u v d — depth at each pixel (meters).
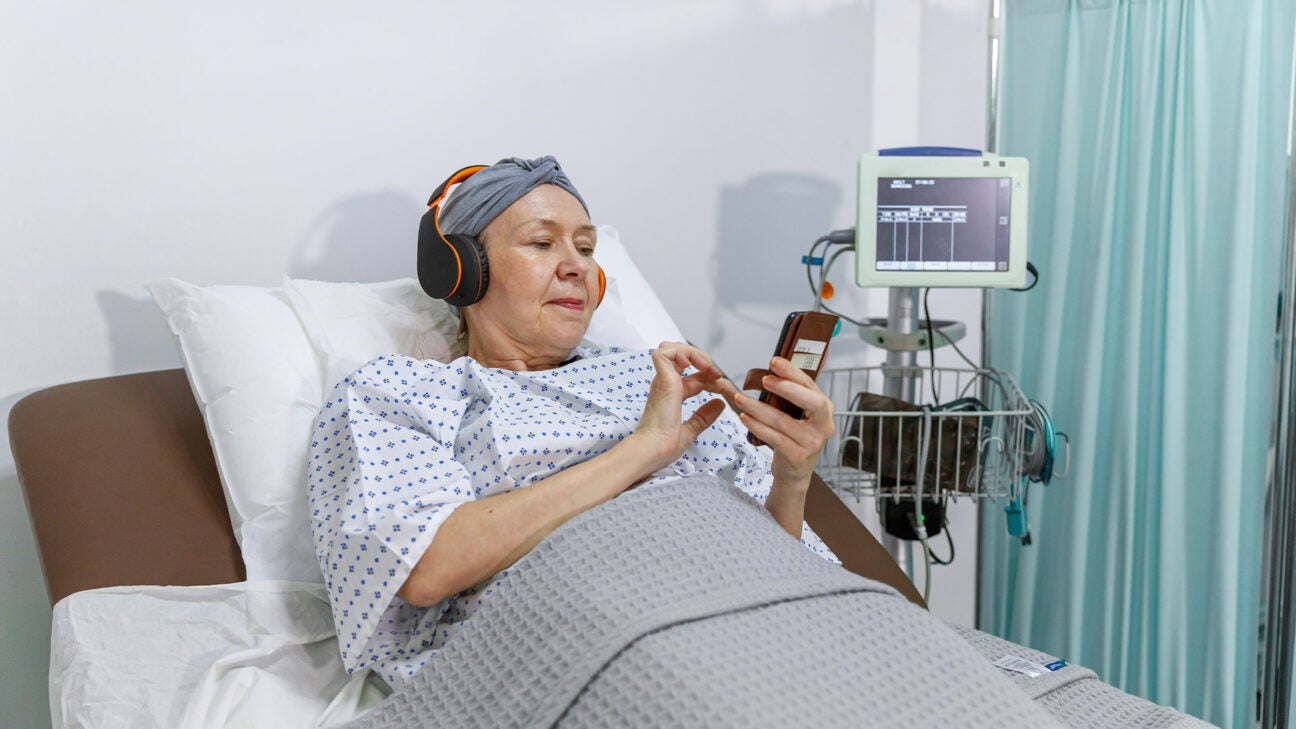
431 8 1.80
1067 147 1.88
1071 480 1.92
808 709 0.89
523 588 1.04
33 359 1.60
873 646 0.97
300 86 1.72
